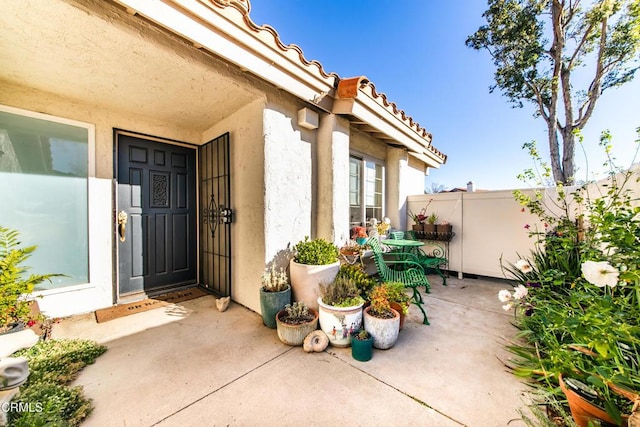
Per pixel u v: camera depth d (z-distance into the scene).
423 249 5.27
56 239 2.93
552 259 2.61
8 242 2.27
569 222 2.72
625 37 7.17
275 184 3.07
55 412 1.43
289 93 3.22
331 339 2.37
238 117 3.34
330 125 3.58
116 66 2.33
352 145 4.53
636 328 1.11
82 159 3.11
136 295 3.57
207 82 2.63
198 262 4.27
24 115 2.73
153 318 2.95
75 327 2.70
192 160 4.23
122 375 1.92
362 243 3.88
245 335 2.57
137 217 3.61
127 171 3.51
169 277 3.95
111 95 2.91
